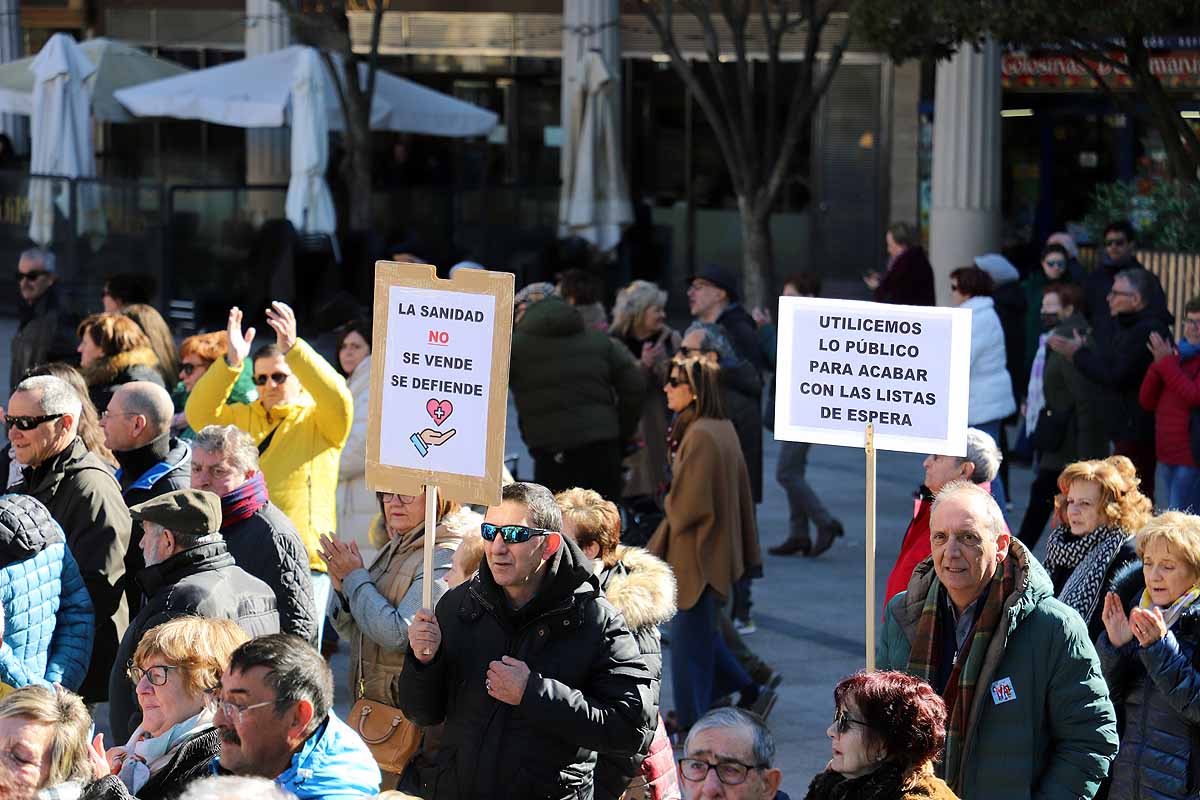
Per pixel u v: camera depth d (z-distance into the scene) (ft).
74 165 91.35
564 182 97.55
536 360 43.37
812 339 24.36
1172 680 23.58
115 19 114.73
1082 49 61.31
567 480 43.37
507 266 101.86
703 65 108.58
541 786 21.18
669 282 108.99
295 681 18.38
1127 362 44.75
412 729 24.81
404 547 26.02
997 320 47.52
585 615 21.45
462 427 21.59
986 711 21.84
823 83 82.12
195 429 33.12
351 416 32.68
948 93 89.04
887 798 18.07
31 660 25.85
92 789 18.16
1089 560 27.43
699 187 109.70
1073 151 98.43
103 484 28.53
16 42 110.52
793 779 32.30
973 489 22.30
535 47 111.65
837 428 24.29
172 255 88.07
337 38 86.63
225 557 24.70
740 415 43.01
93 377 37.29
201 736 19.94
